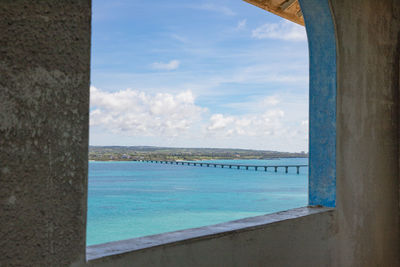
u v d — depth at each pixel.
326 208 2.40
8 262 1.03
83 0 1.20
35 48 1.08
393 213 3.03
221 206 27.34
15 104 1.04
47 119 1.11
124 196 35.75
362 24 2.71
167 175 75.94
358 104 2.64
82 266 1.18
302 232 2.13
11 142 1.03
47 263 1.10
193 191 39.75
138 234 17.56
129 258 1.32
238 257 1.74
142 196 35.53
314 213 2.23
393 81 3.06
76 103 1.17
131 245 1.39
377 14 2.88
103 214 24.27
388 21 3.02
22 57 1.06
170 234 1.59
